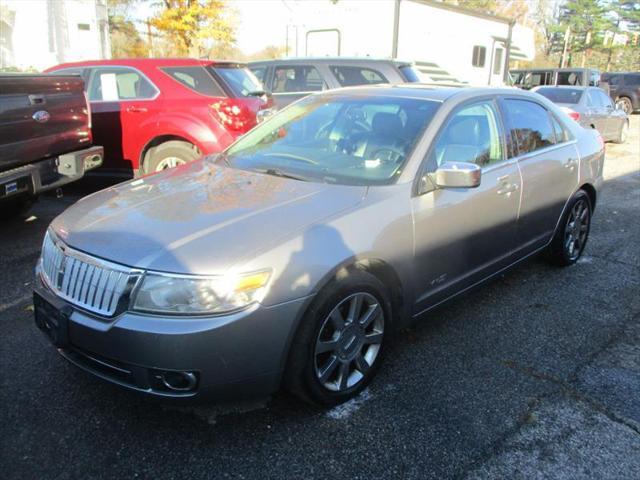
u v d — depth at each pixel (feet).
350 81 28.32
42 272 9.75
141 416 9.38
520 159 13.58
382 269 10.00
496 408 9.82
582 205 16.72
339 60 28.76
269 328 8.27
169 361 7.91
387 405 9.82
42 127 16.78
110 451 8.58
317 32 39.01
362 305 9.79
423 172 10.80
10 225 19.56
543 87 44.42
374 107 12.57
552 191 14.82
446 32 40.73
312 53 39.68
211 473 8.18
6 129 15.57
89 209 10.19
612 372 11.09
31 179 16.49
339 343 9.45
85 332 8.37
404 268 10.30
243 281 8.05
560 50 163.94
